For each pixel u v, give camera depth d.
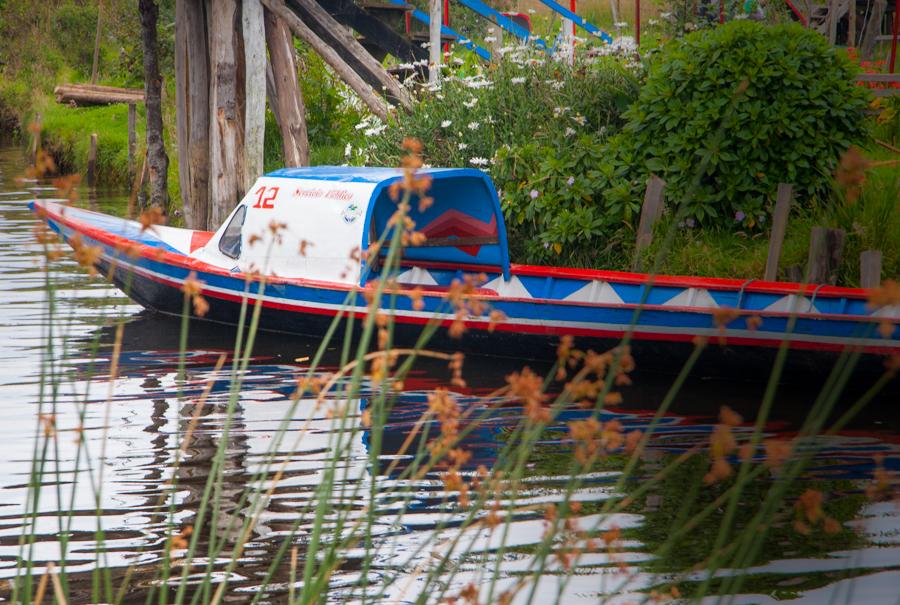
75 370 17.62
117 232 23.47
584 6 51.22
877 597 8.55
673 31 28.53
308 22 29.45
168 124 46.25
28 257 29.05
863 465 12.30
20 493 11.73
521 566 9.34
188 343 19.97
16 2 77.19
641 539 10.02
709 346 17.02
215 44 26.30
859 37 36.09
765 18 30.89
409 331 19.42
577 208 21.75
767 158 20.59
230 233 21.78
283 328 20.91
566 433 13.98
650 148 21.50
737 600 8.59
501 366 18.42
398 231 5.69
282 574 9.38
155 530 10.55
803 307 16.78
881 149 24.20
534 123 24.55
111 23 61.09
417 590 8.91
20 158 61.69
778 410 15.21
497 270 21.61
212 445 13.42
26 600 6.37
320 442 13.50
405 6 32.03
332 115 37.78
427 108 25.89
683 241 20.73
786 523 10.35
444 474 6.16
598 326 17.91
